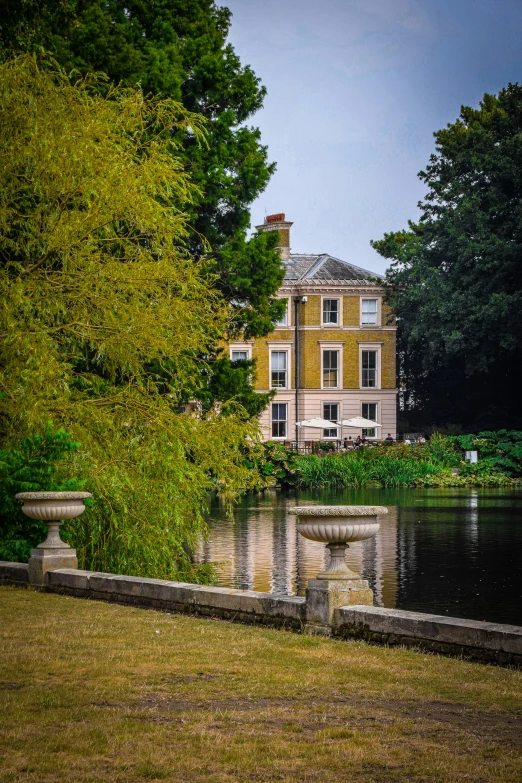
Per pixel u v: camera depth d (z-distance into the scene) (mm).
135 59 24953
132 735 5914
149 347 16250
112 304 15688
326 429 61531
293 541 24375
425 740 5875
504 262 55312
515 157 55531
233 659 8156
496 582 17875
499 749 5680
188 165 28750
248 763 5418
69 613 10539
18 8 17281
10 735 5895
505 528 27344
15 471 14648
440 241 59656
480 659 8148
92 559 16016
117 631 9422
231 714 6422
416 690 7102
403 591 16953
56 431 15258
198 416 18328
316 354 61438
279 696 6945
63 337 16312
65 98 16344
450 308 57156
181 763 5406
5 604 11195
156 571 16328
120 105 16953
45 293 15516
